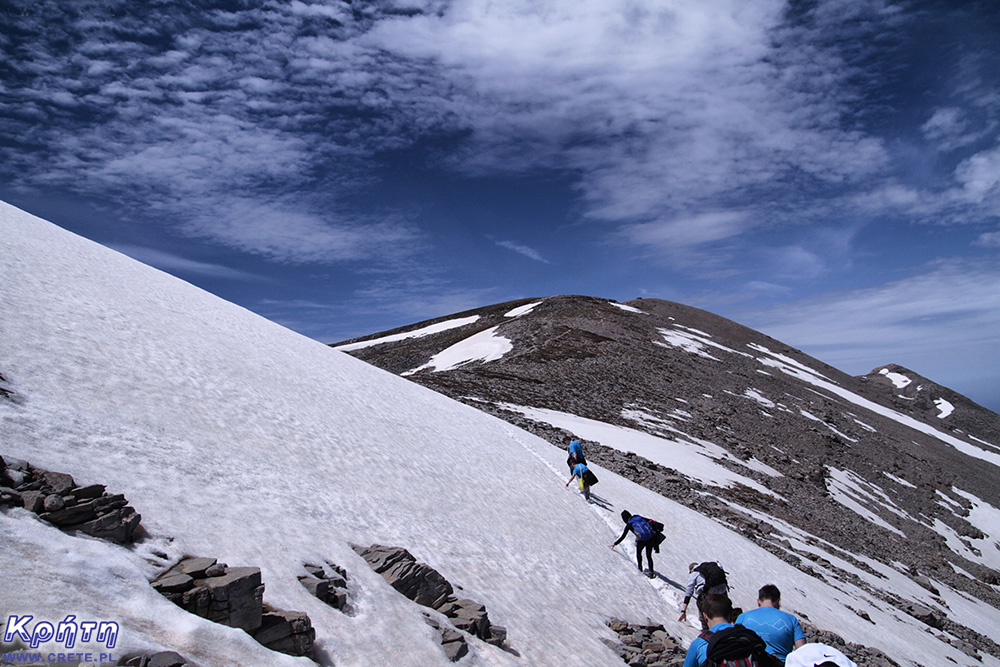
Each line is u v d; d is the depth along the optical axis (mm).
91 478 7715
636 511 25156
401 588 9273
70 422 9031
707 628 6168
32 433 8086
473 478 19281
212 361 16562
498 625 10156
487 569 12484
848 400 110938
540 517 18734
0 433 7609
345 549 9695
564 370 71312
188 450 10375
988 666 27781
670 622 15227
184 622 5824
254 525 8836
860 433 87375
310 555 8828
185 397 12945
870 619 25562
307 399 18156
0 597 4848
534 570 14031
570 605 13117
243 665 5840
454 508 15422
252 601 6504
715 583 9328
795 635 6281
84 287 16703
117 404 10742
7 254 15875
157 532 7289
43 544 5762
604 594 14938
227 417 13188
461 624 9133
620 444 43188
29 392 9320
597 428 47031
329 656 6871
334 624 7457
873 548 44344
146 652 5168
